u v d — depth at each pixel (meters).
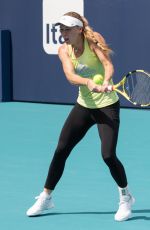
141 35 29.47
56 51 32.12
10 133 25.41
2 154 21.61
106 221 14.35
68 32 13.59
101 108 14.02
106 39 30.48
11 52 33.81
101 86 13.40
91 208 15.35
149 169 19.11
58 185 17.41
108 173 18.67
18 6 33.16
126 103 30.81
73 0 31.20
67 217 14.69
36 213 14.72
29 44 33.06
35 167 19.66
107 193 16.61
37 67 33.06
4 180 18.11
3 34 33.47
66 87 32.31
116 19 30.09
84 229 13.83
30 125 27.08
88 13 30.89
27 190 17.00
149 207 15.38
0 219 14.59
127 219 14.40
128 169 19.16
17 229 13.89
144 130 25.30
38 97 33.31
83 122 14.23
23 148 22.53
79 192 16.73
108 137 13.97
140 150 21.77
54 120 28.12
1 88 34.03
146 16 29.20
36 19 32.59
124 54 30.05
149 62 29.41
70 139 14.33
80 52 13.88
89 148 22.22
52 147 22.64
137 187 17.16
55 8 31.75
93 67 13.98
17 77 33.84
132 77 16.95
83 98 14.13
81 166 19.59
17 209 15.33
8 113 30.28
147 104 14.37
